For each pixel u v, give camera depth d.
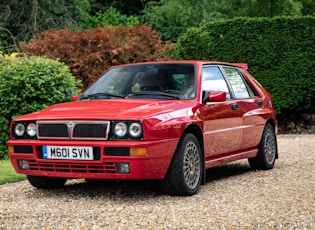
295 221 5.60
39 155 6.86
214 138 7.60
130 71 7.89
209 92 7.45
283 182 7.88
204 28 16.80
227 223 5.53
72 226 5.50
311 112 16.98
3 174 8.55
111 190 7.42
